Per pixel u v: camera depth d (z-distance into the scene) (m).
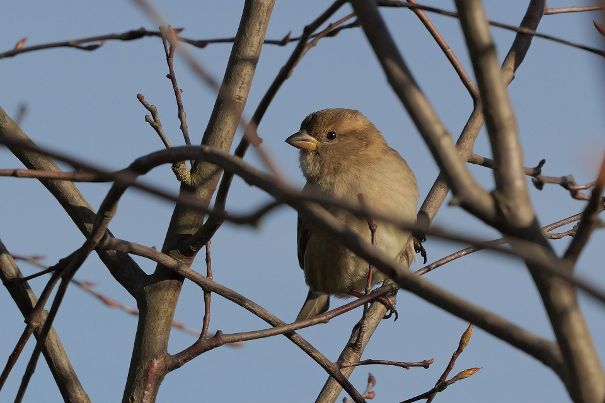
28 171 6.67
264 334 8.89
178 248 9.38
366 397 10.84
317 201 4.68
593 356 5.17
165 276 9.33
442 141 5.30
